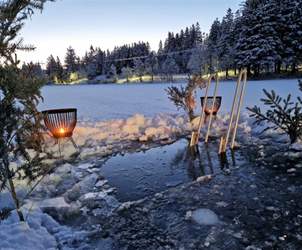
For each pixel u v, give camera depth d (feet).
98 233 7.32
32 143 7.25
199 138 17.15
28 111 6.75
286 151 13.07
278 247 6.34
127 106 37.29
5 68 6.24
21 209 8.16
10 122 6.42
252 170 11.07
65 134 15.11
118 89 94.84
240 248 6.36
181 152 14.67
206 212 7.97
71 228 7.65
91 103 44.21
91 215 8.36
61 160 13.37
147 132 18.54
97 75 275.39
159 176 11.49
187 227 7.34
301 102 12.94
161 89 80.18
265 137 16.14
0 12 6.23
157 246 6.64
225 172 11.05
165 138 17.69
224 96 42.98
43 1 6.61
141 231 7.30
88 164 13.30
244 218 7.59
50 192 10.04
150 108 33.96
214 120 20.56
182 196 9.15
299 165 11.23
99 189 10.37
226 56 141.38
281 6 113.91
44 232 7.15
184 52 225.97
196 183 10.16
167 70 209.77
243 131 17.90
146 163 13.20
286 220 7.40
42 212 8.30
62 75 254.27
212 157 13.46
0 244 6.45
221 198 8.82
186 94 20.34
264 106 27.50
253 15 119.14
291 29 112.47
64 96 65.41
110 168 12.66
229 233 6.96
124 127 19.51
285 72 118.42
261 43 114.42
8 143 6.74
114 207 8.84
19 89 6.25
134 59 241.35
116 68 268.82
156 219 7.85
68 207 8.47
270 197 8.70
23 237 6.72
